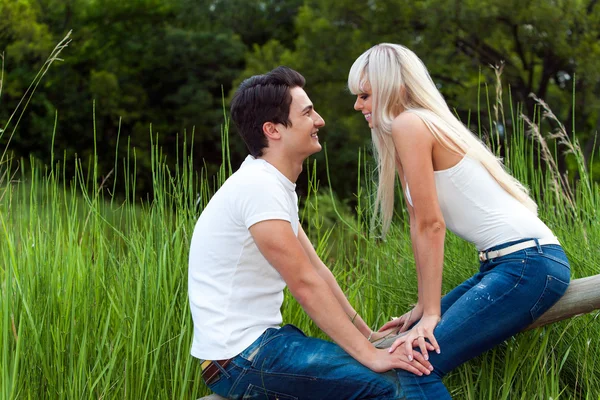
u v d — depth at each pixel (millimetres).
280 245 1982
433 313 2137
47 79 17250
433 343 2053
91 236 2645
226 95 19844
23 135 16484
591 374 2488
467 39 13422
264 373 2002
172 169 18156
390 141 2320
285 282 2109
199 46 19875
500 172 2217
